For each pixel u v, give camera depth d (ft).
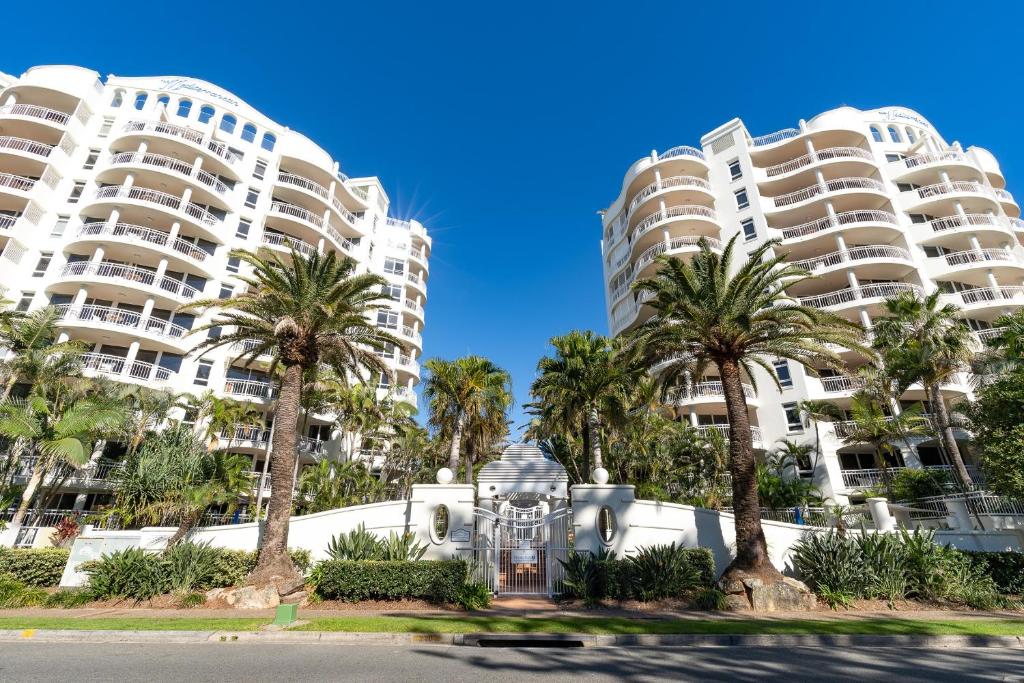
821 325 52.47
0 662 23.70
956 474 73.51
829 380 96.37
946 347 73.15
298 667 23.22
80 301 88.02
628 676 22.39
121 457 80.59
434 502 49.24
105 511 62.44
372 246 147.84
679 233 123.13
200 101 115.65
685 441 87.97
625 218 145.69
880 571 45.39
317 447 111.45
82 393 71.36
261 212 117.08
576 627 32.27
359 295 57.72
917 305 77.56
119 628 30.91
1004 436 52.24
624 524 48.60
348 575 43.11
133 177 98.27
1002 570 47.52
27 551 46.78
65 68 107.45
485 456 99.14
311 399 99.71
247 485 65.62
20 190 93.86
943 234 104.73
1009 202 123.95
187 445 61.05
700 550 47.21
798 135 119.44
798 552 48.67
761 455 99.86
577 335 77.05
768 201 117.50
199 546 46.85
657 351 54.85
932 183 116.06
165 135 102.32
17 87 102.68
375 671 22.66
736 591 43.27
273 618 35.68
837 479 85.92
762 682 21.56
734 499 47.98
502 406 84.33
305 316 50.29
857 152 116.47
